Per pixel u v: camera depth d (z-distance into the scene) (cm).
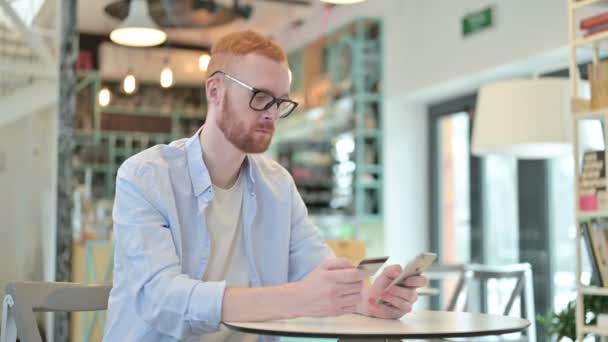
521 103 394
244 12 682
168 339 160
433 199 703
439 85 629
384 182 703
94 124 789
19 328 167
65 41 401
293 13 800
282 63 167
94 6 732
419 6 657
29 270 383
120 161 861
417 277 160
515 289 367
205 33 853
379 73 714
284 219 186
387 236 700
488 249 625
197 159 172
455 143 676
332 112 760
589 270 517
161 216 164
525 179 580
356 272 141
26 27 399
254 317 146
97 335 413
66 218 390
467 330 137
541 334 545
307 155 824
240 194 180
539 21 518
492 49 565
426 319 158
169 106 886
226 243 175
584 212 324
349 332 133
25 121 392
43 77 398
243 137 165
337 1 395
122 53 835
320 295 142
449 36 616
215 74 168
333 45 759
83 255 471
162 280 151
